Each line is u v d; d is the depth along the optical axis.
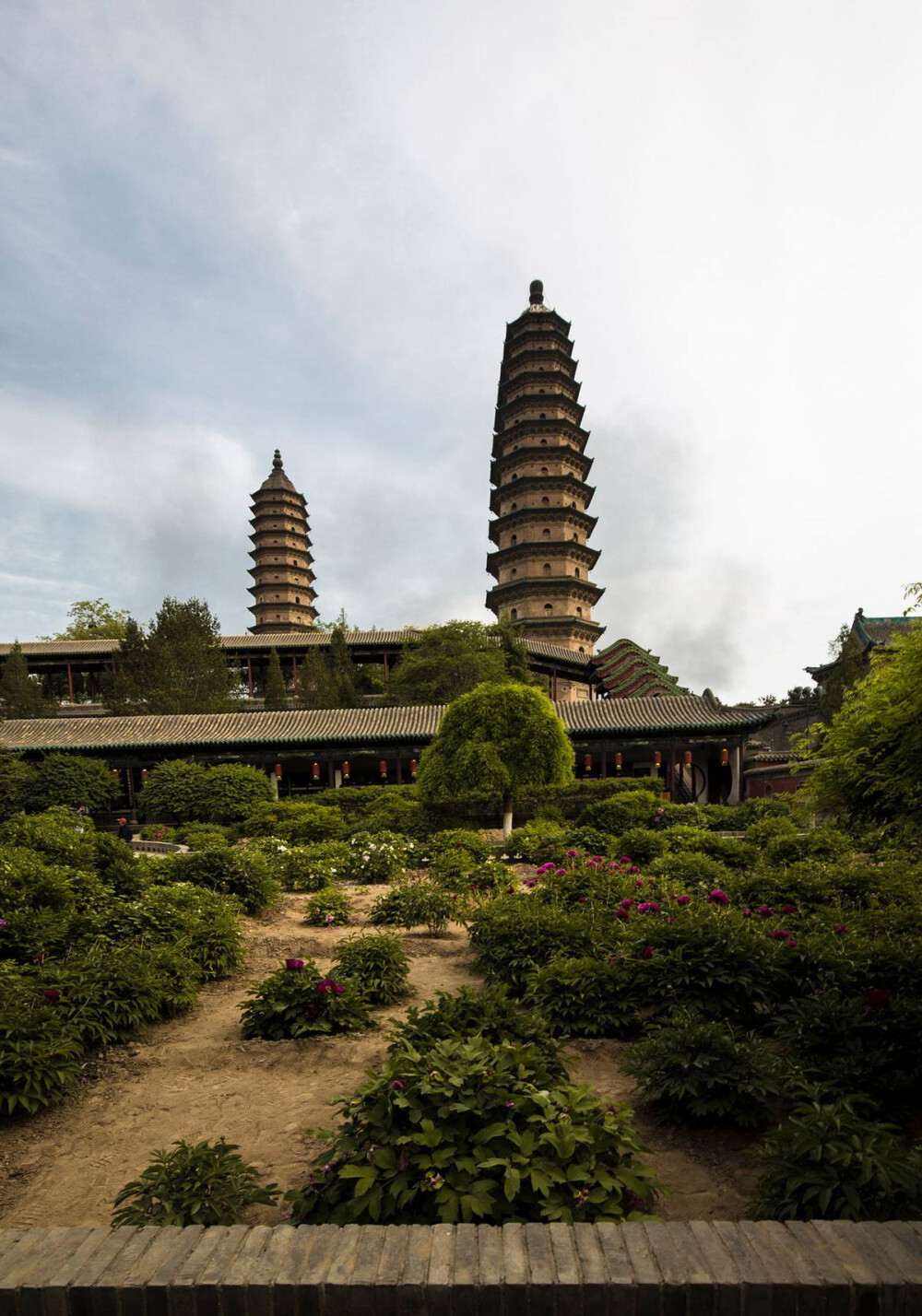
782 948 6.90
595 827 21.47
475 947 10.06
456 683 47.81
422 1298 2.52
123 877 12.64
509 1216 3.16
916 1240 2.72
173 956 8.09
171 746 35.12
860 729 7.38
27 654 57.56
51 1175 4.66
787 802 22.70
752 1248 2.69
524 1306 2.50
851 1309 2.47
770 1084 4.78
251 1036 7.04
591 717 35.50
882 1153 3.43
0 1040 5.66
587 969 7.14
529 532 55.94
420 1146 3.45
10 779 27.55
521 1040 5.19
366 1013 7.21
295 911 13.71
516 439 57.91
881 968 6.35
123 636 75.50
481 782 21.12
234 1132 5.16
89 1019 6.66
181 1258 2.72
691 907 8.39
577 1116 3.61
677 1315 2.48
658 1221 2.89
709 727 33.88
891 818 7.96
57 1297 2.56
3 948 8.14
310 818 23.31
